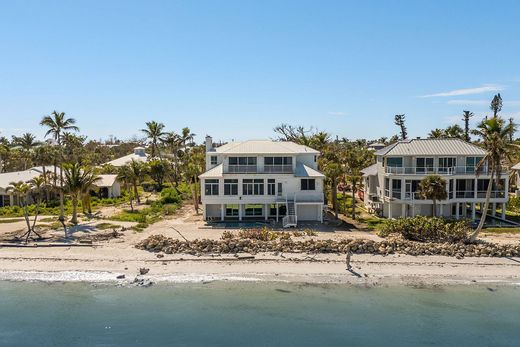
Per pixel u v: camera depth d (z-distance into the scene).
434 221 42.75
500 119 38.47
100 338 25.27
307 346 24.22
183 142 95.31
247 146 54.31
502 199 53.72
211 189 52.25
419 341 24.84
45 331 26.06
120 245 41.09
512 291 31.47
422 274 34.50
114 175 79.25
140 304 29.47
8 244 41.03
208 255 38.25
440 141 56.25
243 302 29.70
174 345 24.47
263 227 46.84
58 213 58.88
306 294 30.94
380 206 58.41
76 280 33.38
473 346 24.41
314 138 91.19
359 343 24.66
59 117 68.00
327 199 66.19
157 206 65.12
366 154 72.81
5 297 30.53
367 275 34.25
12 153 93.44
